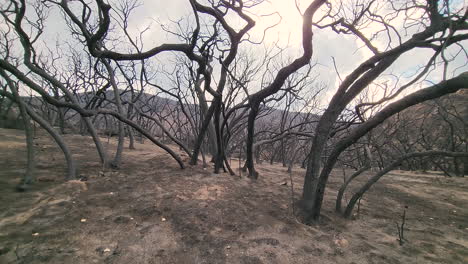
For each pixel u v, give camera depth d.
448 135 10.77
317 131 3.97
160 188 4.67
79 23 4.54
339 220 4.00
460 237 3.56
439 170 10.87
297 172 8.72
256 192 5.07
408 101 3.18
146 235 3.00
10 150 6.72
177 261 2.57
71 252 2.53
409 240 3.41
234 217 3.70
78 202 3.75
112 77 6.66
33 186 4.18
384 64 3.58
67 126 14.61
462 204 5.23
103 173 5.27
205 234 3.13
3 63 3.57
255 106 5.10
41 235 2.78
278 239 3.14
